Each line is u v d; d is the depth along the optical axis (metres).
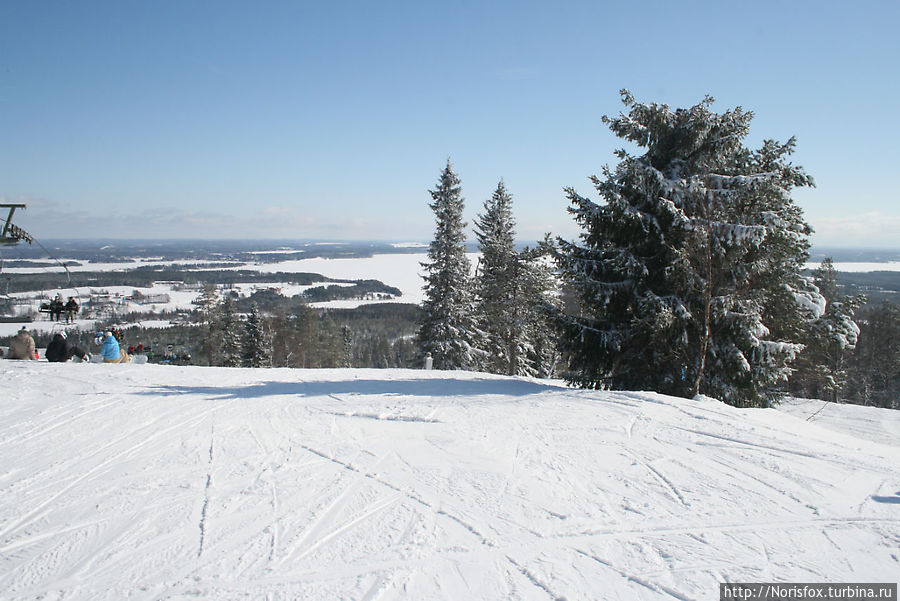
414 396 8.72
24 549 3.62
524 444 5.83
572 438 6.00
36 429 6.51
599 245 11.74
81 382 9.53
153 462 5.33
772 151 11.13
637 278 10.70
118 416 7.17
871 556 3.44
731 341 10.23
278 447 5.83
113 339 13.17
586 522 3.97
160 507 4.28
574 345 11.50
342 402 8.16
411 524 3.96
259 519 4.06
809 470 4.91
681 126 11.02
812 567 3.31
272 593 3.08
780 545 3.59
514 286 26.97
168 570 3.35
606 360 11.35
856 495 4.37
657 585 3.13
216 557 3.50
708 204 9.97
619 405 7.36
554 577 3.23
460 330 26.77
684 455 5.38
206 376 10.91
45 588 3.16
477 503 4.32
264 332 38.84
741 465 5.08
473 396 8.62
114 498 4.45
